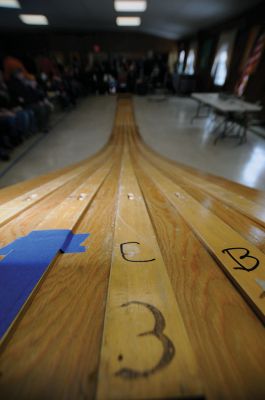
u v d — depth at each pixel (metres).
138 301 0.46
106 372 0.31
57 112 8.98
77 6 8.61
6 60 5.63
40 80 8.25
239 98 6.03
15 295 0.47
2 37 13.50
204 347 0.37
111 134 6.13
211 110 8.88
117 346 0.35
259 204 1.29
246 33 6.90
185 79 11.72
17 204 1.28
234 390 0.31
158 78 14.27
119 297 0.47
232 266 0.59
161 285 0.51
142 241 0.74
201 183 2.12
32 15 9.83
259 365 0.34
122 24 11.52
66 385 0.30
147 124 7.19
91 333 0.39
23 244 0.70
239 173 3.82
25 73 6.10
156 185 1.83
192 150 4.94
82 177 2.26
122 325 0.40
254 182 3.52
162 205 1.21
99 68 12.80
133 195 1.41
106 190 1.62
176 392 0.29
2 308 0.43
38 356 0.34
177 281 0.54
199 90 11.57
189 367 0.32
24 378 0.31
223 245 0.71
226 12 7.52
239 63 7.36
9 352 0.35
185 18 9.52
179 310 0.44
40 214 1.05
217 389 0.31
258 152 4.73
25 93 5.73
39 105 6.09
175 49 15.04
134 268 0.58
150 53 14.74
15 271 0.55
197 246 0.73
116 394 0.28
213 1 6.94
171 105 10.27
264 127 6.11
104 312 0.43
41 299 0.47
